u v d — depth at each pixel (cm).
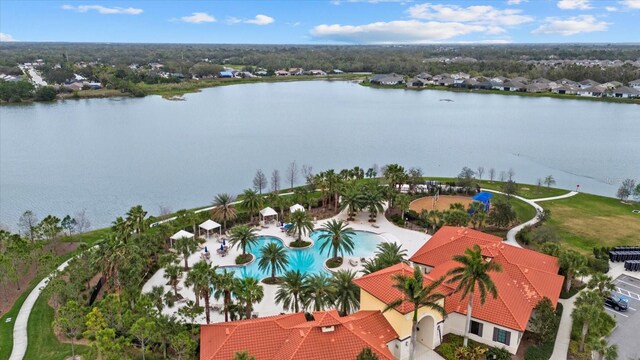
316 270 7375
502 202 9044
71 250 7900
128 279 5872
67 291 5628
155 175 13512
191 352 4738
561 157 15925
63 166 14338
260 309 6059
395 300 4856
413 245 8150
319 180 9950
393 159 15512
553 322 5197
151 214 10488
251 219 9269
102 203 11188
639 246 8044
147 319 4703
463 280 4609
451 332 5431
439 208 10131
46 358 4909
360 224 9206
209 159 15338
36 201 11275
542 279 5912
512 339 5031
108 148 16775
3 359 4912
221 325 4878
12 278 6412
